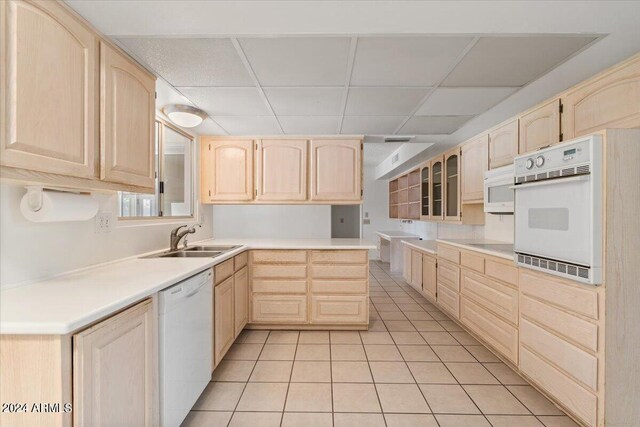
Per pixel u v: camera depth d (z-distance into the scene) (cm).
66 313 103
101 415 109
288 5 133
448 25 147
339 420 179
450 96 233
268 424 176
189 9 135
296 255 312
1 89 100
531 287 205
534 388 212
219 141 346
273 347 276
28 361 97
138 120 174
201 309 192
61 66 122
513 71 194
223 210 441
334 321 312
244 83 210
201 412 186
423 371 235
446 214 407
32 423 97
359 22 145
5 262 132
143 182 179
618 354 154
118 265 193
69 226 164
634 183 157
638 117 162
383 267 677
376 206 755
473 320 285
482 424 176
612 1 130
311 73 196
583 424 171
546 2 131
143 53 171
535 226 199
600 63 184
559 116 214
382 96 233
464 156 359
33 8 110
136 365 130
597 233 156
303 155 343
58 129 121
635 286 156
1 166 101
